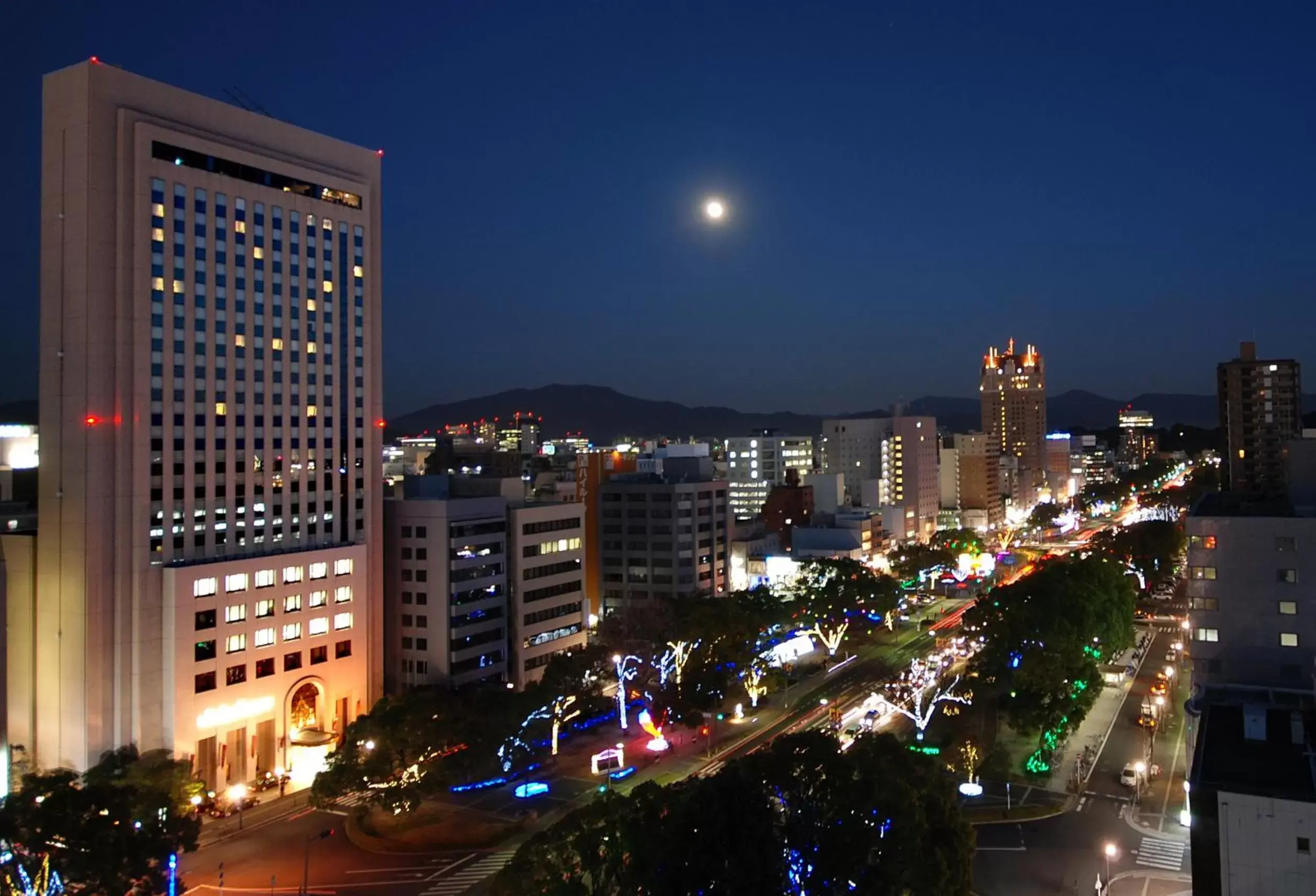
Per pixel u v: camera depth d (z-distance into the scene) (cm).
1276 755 7800
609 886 6881
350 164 16375
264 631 14362
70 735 12788
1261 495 14475
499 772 13038
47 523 13038
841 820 6988
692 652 15738
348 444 16075
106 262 12950
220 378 14200
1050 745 12838
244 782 13975
